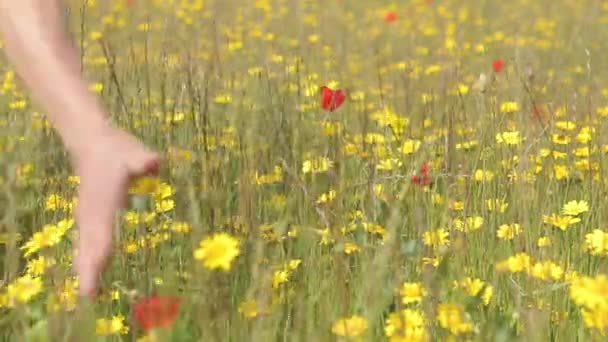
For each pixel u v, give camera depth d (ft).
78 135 7.09
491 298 9.31
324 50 27.02
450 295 9.36
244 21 33.73
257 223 10.40
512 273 9.83
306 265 10.03
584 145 15.17
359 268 9.75
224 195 11.69
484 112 15.80
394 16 33.55
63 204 11.89
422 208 11.82
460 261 9.80
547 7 42.57
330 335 7.74
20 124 15.62
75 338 7.59
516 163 13.35
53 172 13.74
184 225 10.36
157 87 17.22
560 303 9.21
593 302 7.07
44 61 7.32
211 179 11.36
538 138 13.38
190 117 14.73
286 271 9.39
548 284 9.27
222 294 8.32
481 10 42.01
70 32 7.88
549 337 8.54
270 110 15.67
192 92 13.88
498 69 17.12
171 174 11.29
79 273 7.11
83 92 7.30
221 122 15.65
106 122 7.22
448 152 13.44
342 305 8.33
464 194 12.09
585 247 10.75
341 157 12.82
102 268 7.19
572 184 13.99
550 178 13.05
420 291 8.69
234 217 10.87
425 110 16.75
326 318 8.17
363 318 7.68
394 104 18.38
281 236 10.48
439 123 15.92
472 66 27.61
